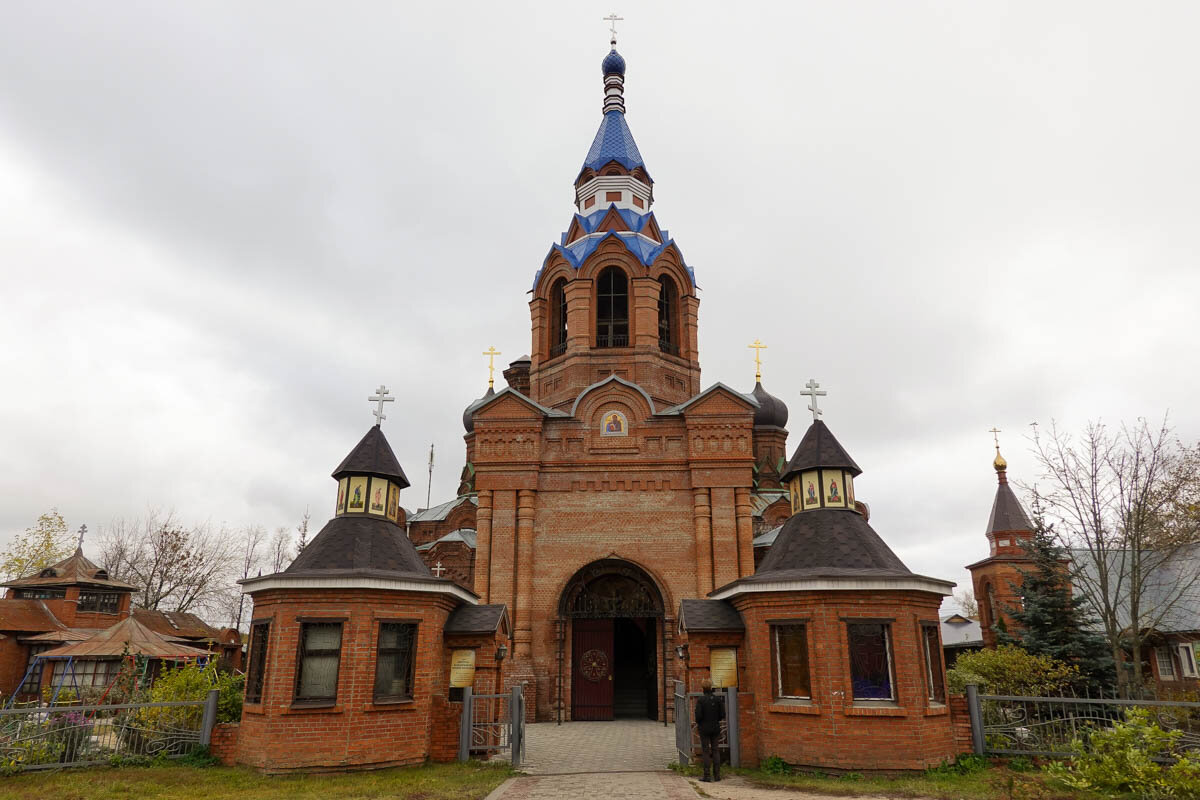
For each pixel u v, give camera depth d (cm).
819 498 1909
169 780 1481
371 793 1381
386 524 1914
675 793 1409
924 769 1548
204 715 1705
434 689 1800
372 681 1648
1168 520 2850
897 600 1644
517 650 2688
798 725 1628
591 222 3619
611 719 2711
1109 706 2233
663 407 3228
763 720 1689
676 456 2909
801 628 1694
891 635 1631
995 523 4578
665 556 2803
